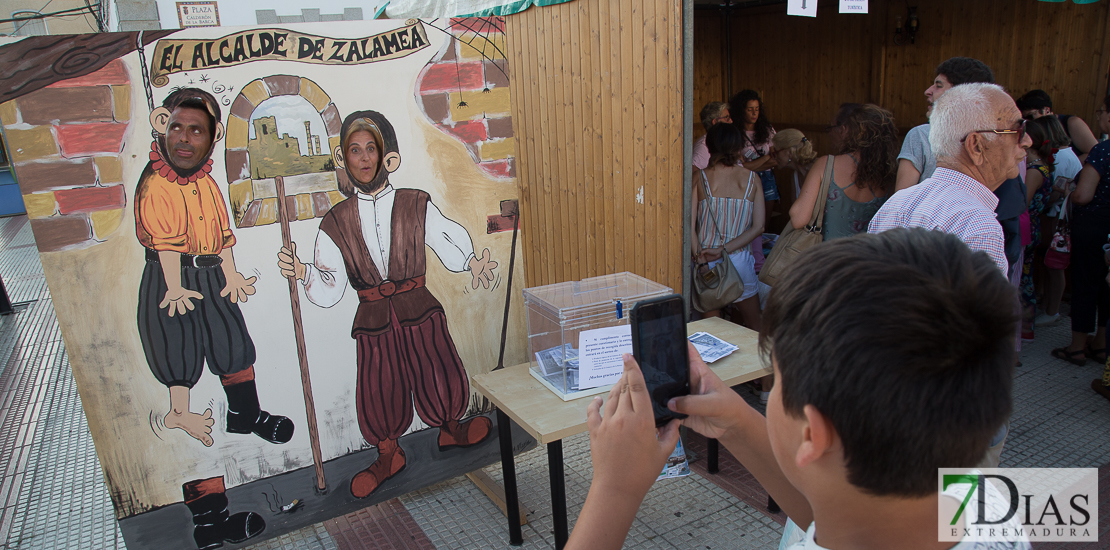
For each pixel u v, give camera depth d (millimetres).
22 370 5238
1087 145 4668
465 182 2834
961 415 513
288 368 2625
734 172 3717
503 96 2850
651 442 760
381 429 2863
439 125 2732
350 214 2625
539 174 3883
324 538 2879
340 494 2828
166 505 2518
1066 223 4359
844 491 583
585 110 3385
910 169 3000
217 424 2549
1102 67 4746
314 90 2484
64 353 5582
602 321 2326
